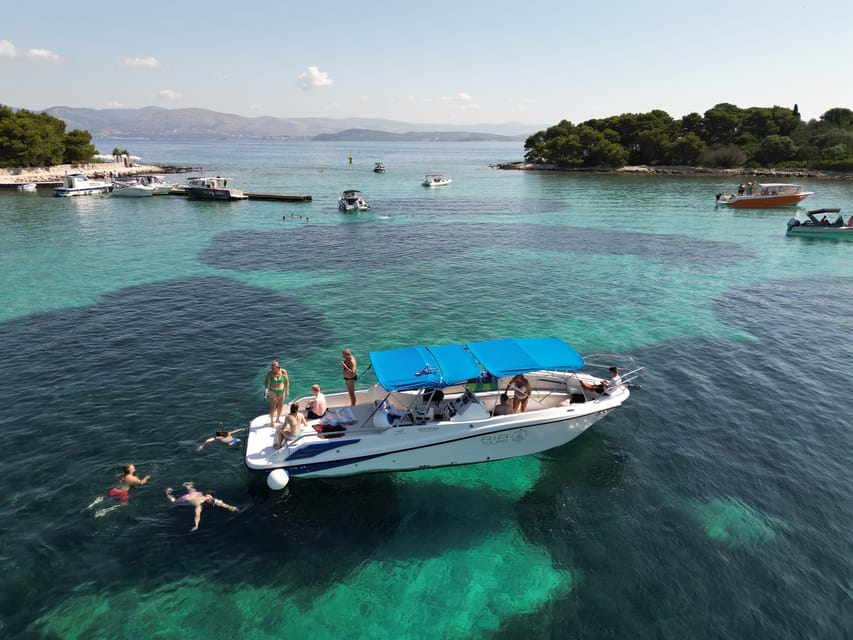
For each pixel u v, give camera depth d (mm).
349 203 64250
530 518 12570
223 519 12320
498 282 32562
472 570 11070
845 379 19375
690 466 14398
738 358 21234
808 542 11688
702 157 129250
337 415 14758
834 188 91000
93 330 23922
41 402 17297
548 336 23688
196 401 17531
